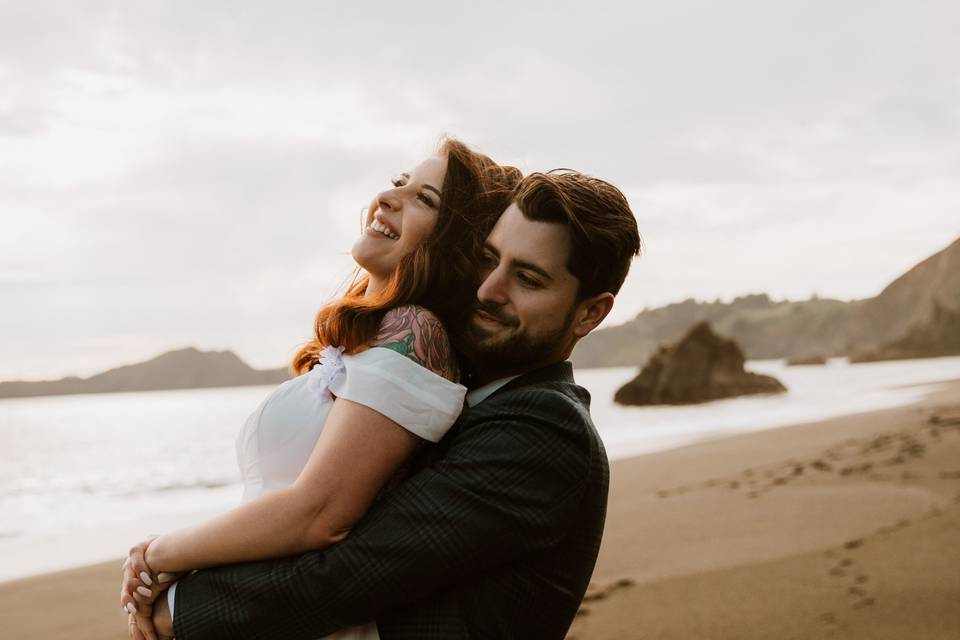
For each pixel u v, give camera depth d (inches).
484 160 73.7
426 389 59.1
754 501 299.3
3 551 343.3
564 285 60.5
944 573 173.6
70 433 1641.2
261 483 65.0
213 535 57.7
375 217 73.0
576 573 59.2
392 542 54.0
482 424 58.2
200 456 977.5
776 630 151.7
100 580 265.0
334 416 58.6
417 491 55.8
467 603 55.4
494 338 61.7
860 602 161.9
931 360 4069.9
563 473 56.4
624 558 224.7
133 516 457.7
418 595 54.2
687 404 1663.4
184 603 57.7
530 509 55.2
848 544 210.7
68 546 355.3
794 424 716.7
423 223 69.6
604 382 3941.9
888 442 431.5
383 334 62.3
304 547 56.0
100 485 668.7
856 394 1427.2
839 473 340.8
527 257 60.1
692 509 297.3
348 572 53.7
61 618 216.7
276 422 64.5
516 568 56.5
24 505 541.6
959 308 4539.9
